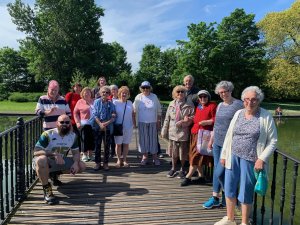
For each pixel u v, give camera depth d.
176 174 5.82
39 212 4.12
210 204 4.33
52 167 4.81
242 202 3.34
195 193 4.92
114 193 4.87
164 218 4.02
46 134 4.68
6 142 4.06
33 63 40.59
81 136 6.60
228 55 40.12
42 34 39.31
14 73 55.56
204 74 39.56
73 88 7.16
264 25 36.44
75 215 4.05
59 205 4.37
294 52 34.16
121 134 6.15
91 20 41.25
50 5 38.75
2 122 19.72
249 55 39.91
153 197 4.73
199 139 4.87
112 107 5.93
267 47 37.28
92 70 39.62
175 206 4.41
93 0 41.38
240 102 4.04
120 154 6.28
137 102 6.30
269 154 3.15
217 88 4.12
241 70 40.28
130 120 6.21
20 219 3.90
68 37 39.91
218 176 4.20
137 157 7.18
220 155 3.96
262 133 3.21
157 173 5.93
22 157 4.50
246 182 3.30
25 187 4.80
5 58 55.34
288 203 6.91
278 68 34.12
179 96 5.34
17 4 38.66
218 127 4.10
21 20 38.81
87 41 40.28
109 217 4.02
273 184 3.53
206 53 39.66
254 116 3.30
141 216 4.07
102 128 5.80
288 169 9.31
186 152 5.53
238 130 3.36
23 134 4.57
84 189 5.01
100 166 6.10
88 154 6.75
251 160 3.26
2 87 44.03
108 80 41.72
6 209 4.02
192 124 5.38
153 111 6.29
